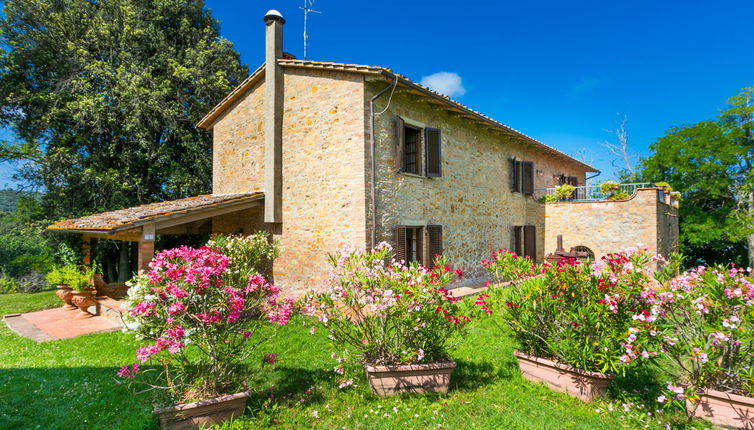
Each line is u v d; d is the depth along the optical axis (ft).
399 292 12.46
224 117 34.32
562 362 12.84
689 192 62.13
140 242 22.21
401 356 12.49
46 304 31.81
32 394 13.03
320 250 26.08
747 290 10.69
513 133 37.19
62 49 42.19
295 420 10.91
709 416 10.62
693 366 11.36
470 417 10.94
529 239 41.50
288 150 28.27
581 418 10.89
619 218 38.65
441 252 29.40
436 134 29.43
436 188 30.19
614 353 11.31
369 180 24.44
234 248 24.34
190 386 11.32
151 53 47.52
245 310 12.14
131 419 11.11
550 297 12.87
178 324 10.96
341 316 13.17
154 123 43.14
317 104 26.68
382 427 10.48
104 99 41.50
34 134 42.42
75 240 42.22
